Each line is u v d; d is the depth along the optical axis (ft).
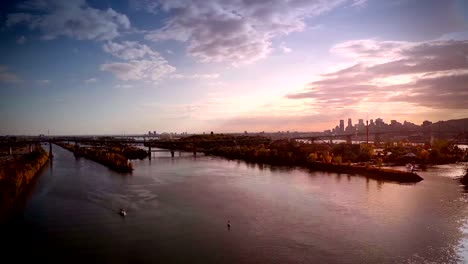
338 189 531.09
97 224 361.30
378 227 342.64
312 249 290.35
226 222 361.92
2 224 365.20
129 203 449.06
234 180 627.87
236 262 267.39
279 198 468.75
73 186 574.56
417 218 371.15
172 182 611.47
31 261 273.75
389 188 536.83
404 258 273.75
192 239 314.76
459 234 323.98
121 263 268.21
